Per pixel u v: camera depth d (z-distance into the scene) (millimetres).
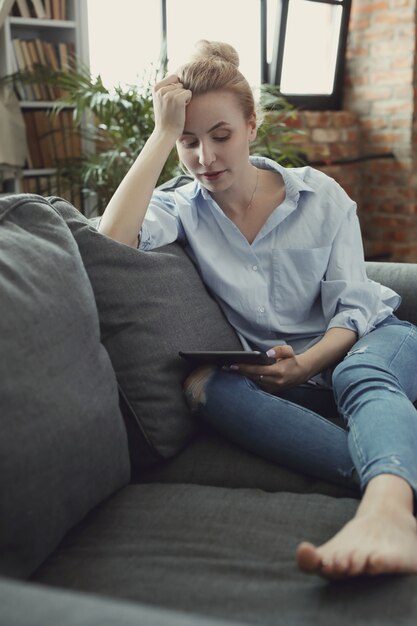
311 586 909
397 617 829
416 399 1525
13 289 1058
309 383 1602
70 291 1160
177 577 944
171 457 1338
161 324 1383
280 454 1279
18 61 3506
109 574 963
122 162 3361
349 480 1211
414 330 1639
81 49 3691
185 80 1559
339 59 4680
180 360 1392
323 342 1534
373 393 1269
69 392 1060
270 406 1322
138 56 4055
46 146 3643
